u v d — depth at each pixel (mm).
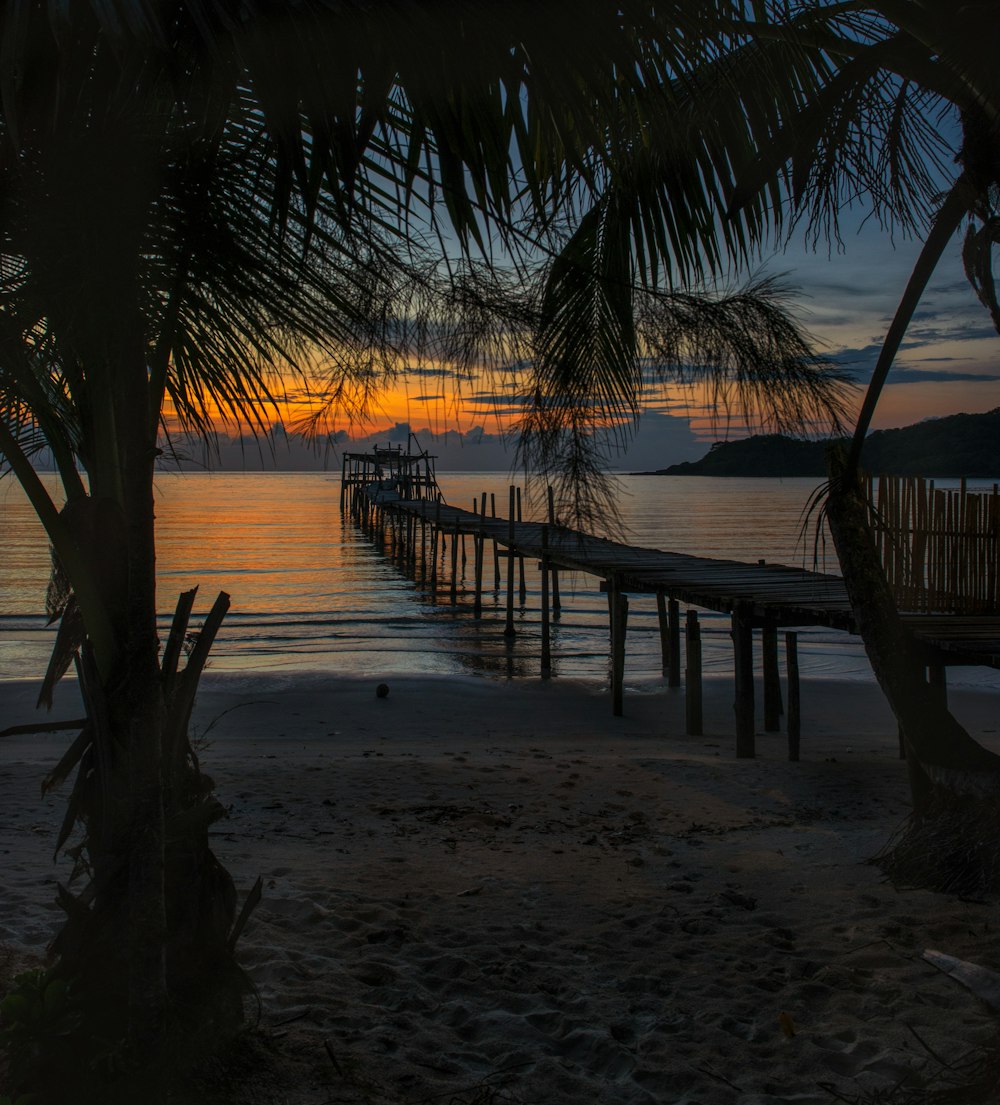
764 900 5234
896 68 3549
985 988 3898
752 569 14219
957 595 9203
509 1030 3629
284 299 2178
